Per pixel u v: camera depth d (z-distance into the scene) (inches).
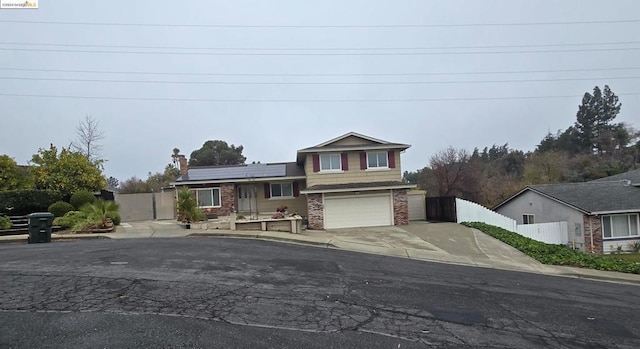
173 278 297.9
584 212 868.0
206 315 218.1
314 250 503.2
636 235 892.0
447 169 1688.0
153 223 853.2
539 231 886.4
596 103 2463.1
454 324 232.4
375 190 860.0
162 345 174.2
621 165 1737.2
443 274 391.5
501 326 235.1
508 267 476.7
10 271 306.5
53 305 223.6
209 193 998.4
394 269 400.5
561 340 218.8
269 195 1035.3
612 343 219.6
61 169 936.9
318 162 906.1
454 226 786.2
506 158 2356.1
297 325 212.5
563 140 2495.1
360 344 192.1
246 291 274.2
